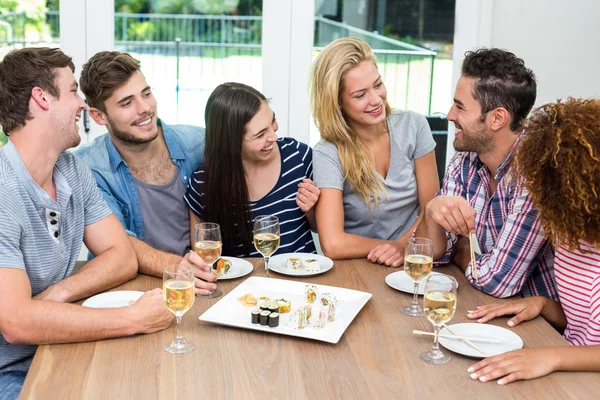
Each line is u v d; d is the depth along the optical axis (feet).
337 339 5.09
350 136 7.90
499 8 11.47
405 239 7.69
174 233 8.43
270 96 11.73
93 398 4.36
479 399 4.41
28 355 6.07
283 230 8.07
